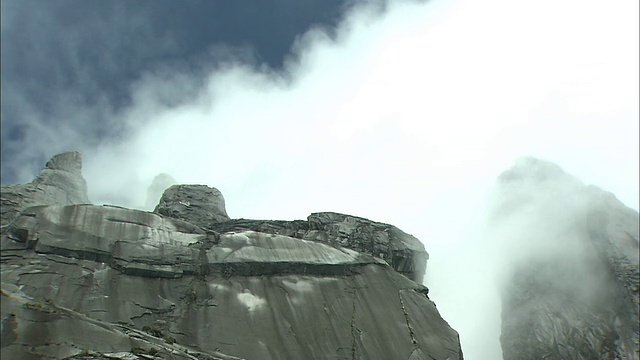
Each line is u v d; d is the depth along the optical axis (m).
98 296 45.34
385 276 61.31
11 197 53.44
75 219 49.69
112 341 39.47
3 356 34.25
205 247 54.00
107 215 51.56
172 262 51.09
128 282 47.84
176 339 45.34
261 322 49.88
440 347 54.88
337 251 61.31
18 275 43.53
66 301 43.53
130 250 49.84
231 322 48.66
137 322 45.25
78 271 46.28
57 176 60.44
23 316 37.16
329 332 52.00
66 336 37.69
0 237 46.31
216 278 52.16
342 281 58.12
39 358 35.28
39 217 48.22
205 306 49.12
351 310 55.25
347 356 50.41
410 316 57.56
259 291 52.94
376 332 53.94
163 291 48.88
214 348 45.91
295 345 49.25
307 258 57.94
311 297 54.72
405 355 52.56
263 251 56.31
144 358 38.81
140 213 53.59
